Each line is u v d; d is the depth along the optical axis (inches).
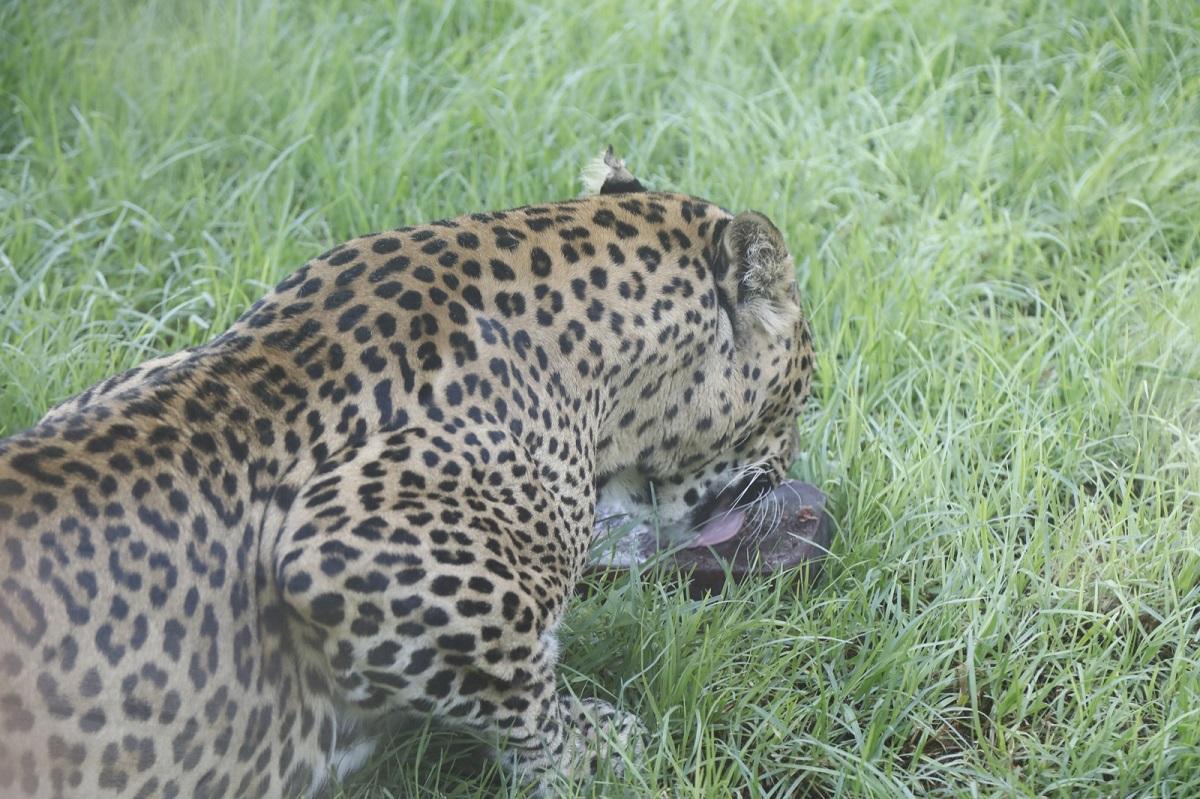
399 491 290.8
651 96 576.7
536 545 312.7
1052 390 436.1
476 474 302.7
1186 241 497.7
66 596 248.1
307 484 288.4
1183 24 581.0
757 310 357.4
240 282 475.8
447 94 573.6
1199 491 397.4
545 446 321.4
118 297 468.8
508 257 326.3
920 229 499.8
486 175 530.3
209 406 281.7
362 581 281.3
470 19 623.8
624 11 612.4
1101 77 564.1
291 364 295.7
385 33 616.1
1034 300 485.1
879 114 547.8
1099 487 407.5
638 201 354.3
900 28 601.9
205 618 267.1
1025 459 402.9
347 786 317.7
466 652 293.4
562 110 553.9
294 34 610.9
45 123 556.7
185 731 263.6
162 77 578.2
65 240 502.6
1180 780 324.5
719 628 354.3
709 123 539.2
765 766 333.4
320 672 293.1
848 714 334.6
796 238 497.4
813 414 440.1
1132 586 376.8
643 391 345.7
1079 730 330.6
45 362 431.2
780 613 376.2
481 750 332.5
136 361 442.9
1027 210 503.2
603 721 335.6
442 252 320.8
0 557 243.4
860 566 383.6
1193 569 374.9
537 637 307.4
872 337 449.4
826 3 606.9
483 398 310.2
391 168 523.8
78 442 264.1
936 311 469.4
